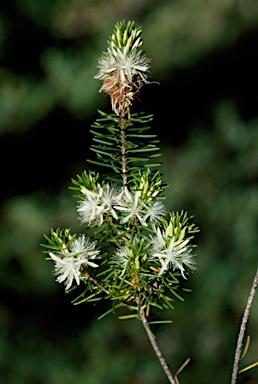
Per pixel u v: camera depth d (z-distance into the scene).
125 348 1.38
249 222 1.40
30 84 1.45
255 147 1.45
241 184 1.43
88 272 0.51
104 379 1.35
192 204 1.42
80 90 1.44
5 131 1.45
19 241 1.41
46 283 1.40
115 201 0.51
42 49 1.46
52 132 1.45
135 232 0.52
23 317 1.39
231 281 1.37
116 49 0.52
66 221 1.41
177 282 0.51
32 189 1.44
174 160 1.46
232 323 1.35
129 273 0.51
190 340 1.36
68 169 1.45
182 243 0.50
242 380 1.31
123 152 0.52
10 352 1.36
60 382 1.35
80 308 1.40
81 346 1.39
